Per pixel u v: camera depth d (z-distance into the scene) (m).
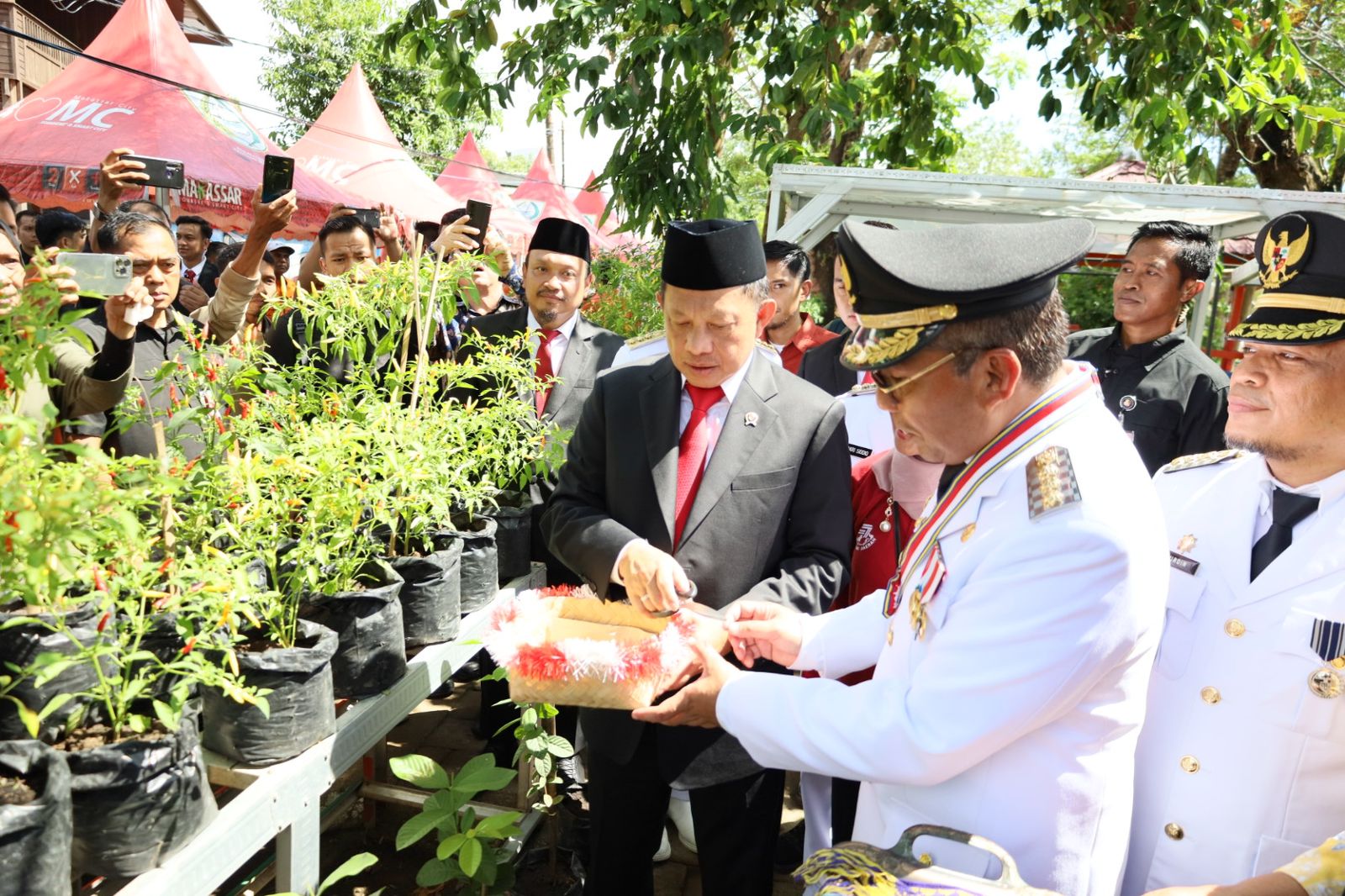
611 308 7.96
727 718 1.44
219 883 1.53
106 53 6.99
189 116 6.86
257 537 1.88
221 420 2.12
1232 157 9.54
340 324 2.44
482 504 2.82
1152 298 3.20
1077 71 6.53
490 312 3.98
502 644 1.68
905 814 1.35
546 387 2.79
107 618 1.52
